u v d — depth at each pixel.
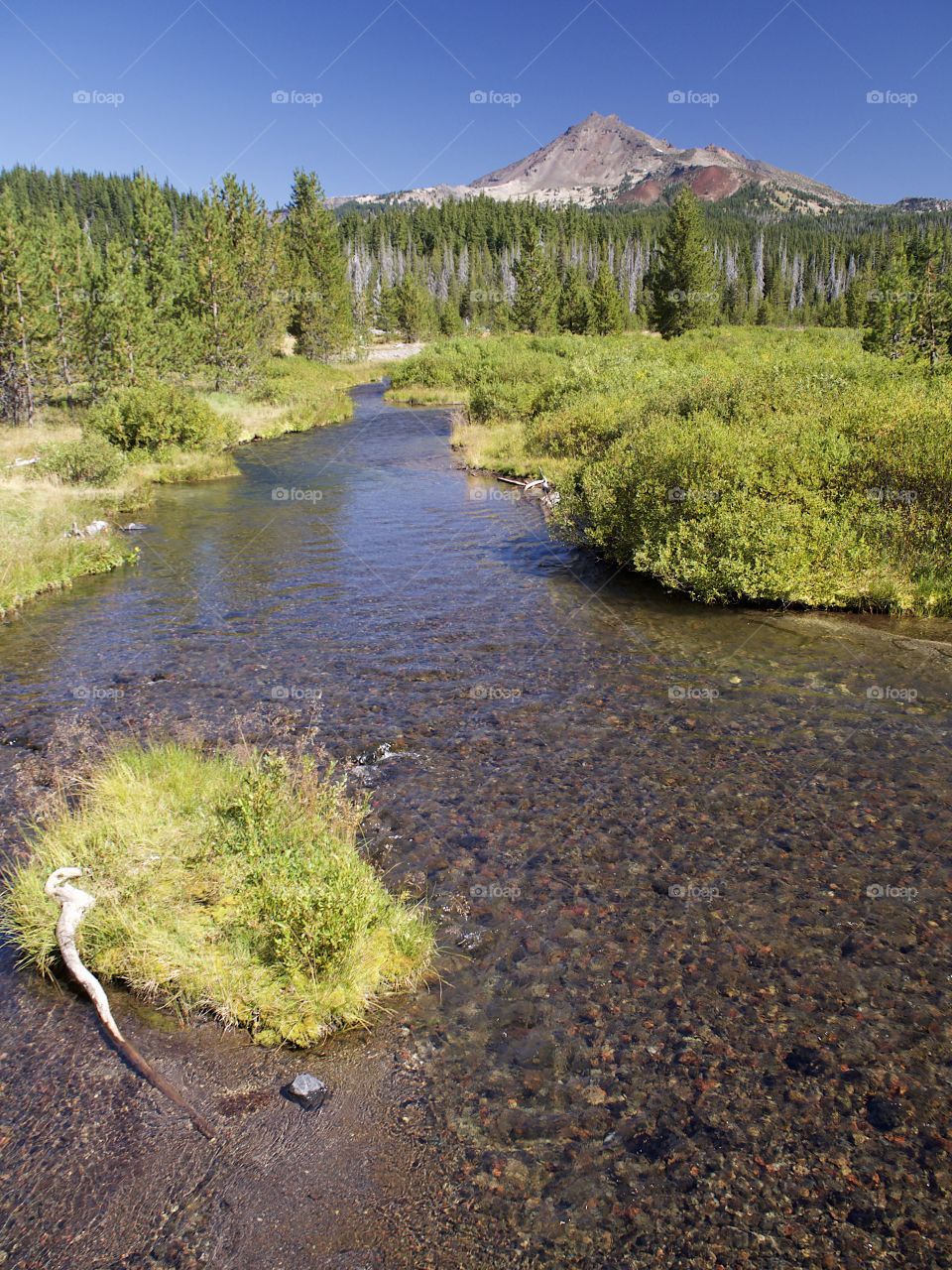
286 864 5.44
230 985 4.77
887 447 12.59
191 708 9.25
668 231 71.25
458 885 5.96
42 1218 3.54
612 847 6.43
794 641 10.91
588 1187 3.70
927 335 35.94
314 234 71.81
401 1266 3.34
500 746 8.19
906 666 9.93
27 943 5.25
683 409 18.84
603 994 4.90
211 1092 4.21
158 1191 3.67
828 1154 3.86
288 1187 3.70
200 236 46.09
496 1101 4.16
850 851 6.33
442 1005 4.82
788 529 12.03
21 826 6.79
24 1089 4.22
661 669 10.12
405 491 23.14
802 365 21.86
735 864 6.19
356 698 9.45
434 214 164.00
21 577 14.02
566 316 86.38
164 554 16.77
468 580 14.35
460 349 57.88
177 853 5.89
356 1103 4.14
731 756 7.88
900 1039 4.54
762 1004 4.80
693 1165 3.80
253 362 47.09
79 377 37.06
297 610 12.91
